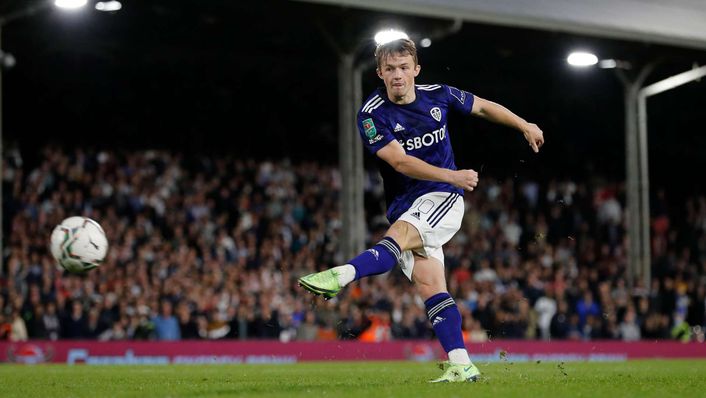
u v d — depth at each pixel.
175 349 54.72
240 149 100.00
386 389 19.27
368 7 64.25
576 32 72.81
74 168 76.88
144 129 96.38
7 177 74.31
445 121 22.14
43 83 91.94
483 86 100.31
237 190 82.50
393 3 64.88
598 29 73.31
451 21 68.25
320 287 19.58
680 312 79.12
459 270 76.94
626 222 96.19
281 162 88.69
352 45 71.56
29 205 72.31
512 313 69.81
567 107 105.19
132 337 60.19
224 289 65.56
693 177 108.88
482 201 89.94
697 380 24.62
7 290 59.69
